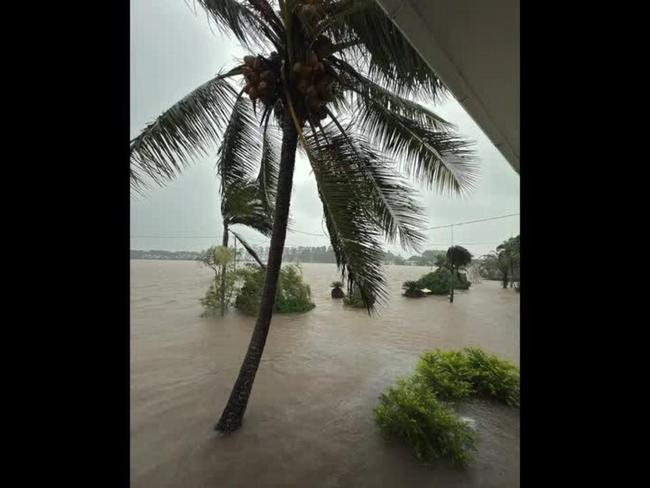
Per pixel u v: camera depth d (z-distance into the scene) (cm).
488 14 161
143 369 515
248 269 962
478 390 455
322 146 301
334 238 299
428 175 403
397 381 462
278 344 683
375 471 291
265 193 530
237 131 430
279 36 320
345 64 331
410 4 161
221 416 363
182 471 287
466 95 231
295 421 373
